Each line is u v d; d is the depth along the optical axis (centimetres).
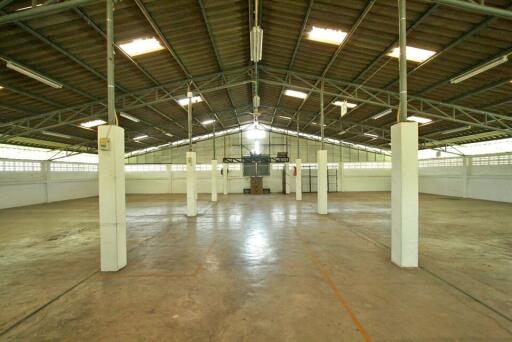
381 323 280
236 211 1188
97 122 1239
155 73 888
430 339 253
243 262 479
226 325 278
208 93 1209
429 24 575
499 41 593
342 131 1808
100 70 772
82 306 323
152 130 1694
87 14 541
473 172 1678
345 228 785
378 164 2411
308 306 317
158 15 605
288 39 768
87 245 626
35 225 895
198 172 2397
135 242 634
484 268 442
